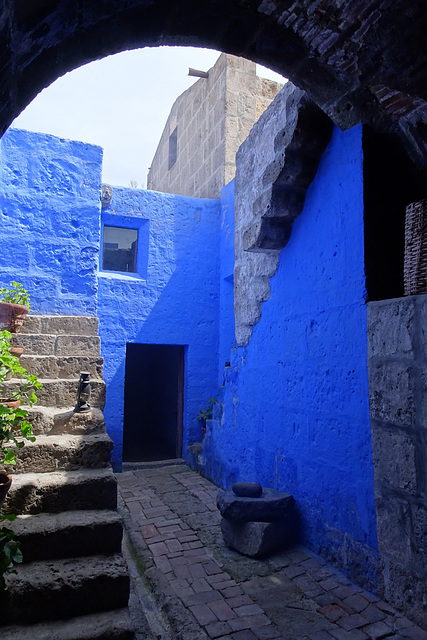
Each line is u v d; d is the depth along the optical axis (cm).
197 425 685
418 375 260
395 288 323
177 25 240
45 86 216
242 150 516
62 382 361
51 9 170
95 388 372
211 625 257
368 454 303
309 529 364
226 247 696
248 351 496
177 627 256
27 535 239
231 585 304
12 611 215
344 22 248
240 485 382
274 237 418
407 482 265
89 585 225
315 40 265
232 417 527
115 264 733
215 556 349
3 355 279
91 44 221
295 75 301
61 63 215
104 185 650
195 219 713
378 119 317
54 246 515
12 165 512
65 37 198
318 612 271
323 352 360
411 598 261
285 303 423
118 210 666
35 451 290
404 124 309
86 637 207
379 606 276
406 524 266
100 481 277
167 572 322
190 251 706
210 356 705
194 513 447
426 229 265
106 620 219
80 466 298
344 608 274
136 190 679
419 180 334
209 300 712
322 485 351
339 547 327
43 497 266
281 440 416
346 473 324
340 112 330
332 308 351
